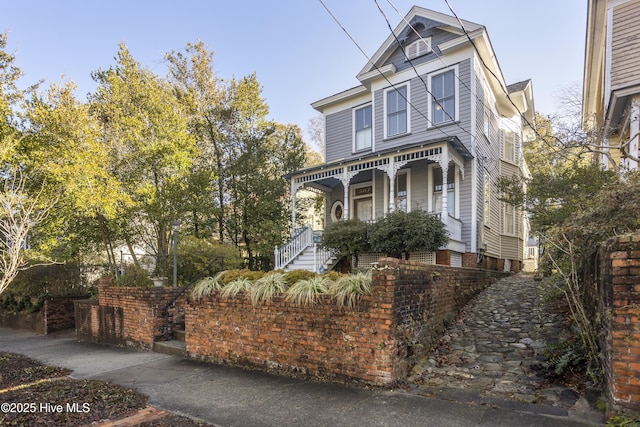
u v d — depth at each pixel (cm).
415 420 371
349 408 411
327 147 1641
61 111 945
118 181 1003
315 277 584
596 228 446
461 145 1138
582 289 521
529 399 397
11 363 698
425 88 1273
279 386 498
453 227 1152
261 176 1653
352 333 490
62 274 1236
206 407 434
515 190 973
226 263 1048
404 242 1035
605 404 350
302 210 1867
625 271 331
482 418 366
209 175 1184
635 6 870
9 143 897
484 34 1216
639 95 853
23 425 378
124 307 849
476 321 693
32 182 973
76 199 940
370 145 1502
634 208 438
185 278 989
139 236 1189
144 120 1084
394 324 468
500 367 491
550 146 908
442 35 1340
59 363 695
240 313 615
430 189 1313
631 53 867
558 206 864
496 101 1628
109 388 515
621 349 329
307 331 530
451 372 490
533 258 2088
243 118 1673
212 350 652
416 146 1136
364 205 1512
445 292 677
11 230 730
